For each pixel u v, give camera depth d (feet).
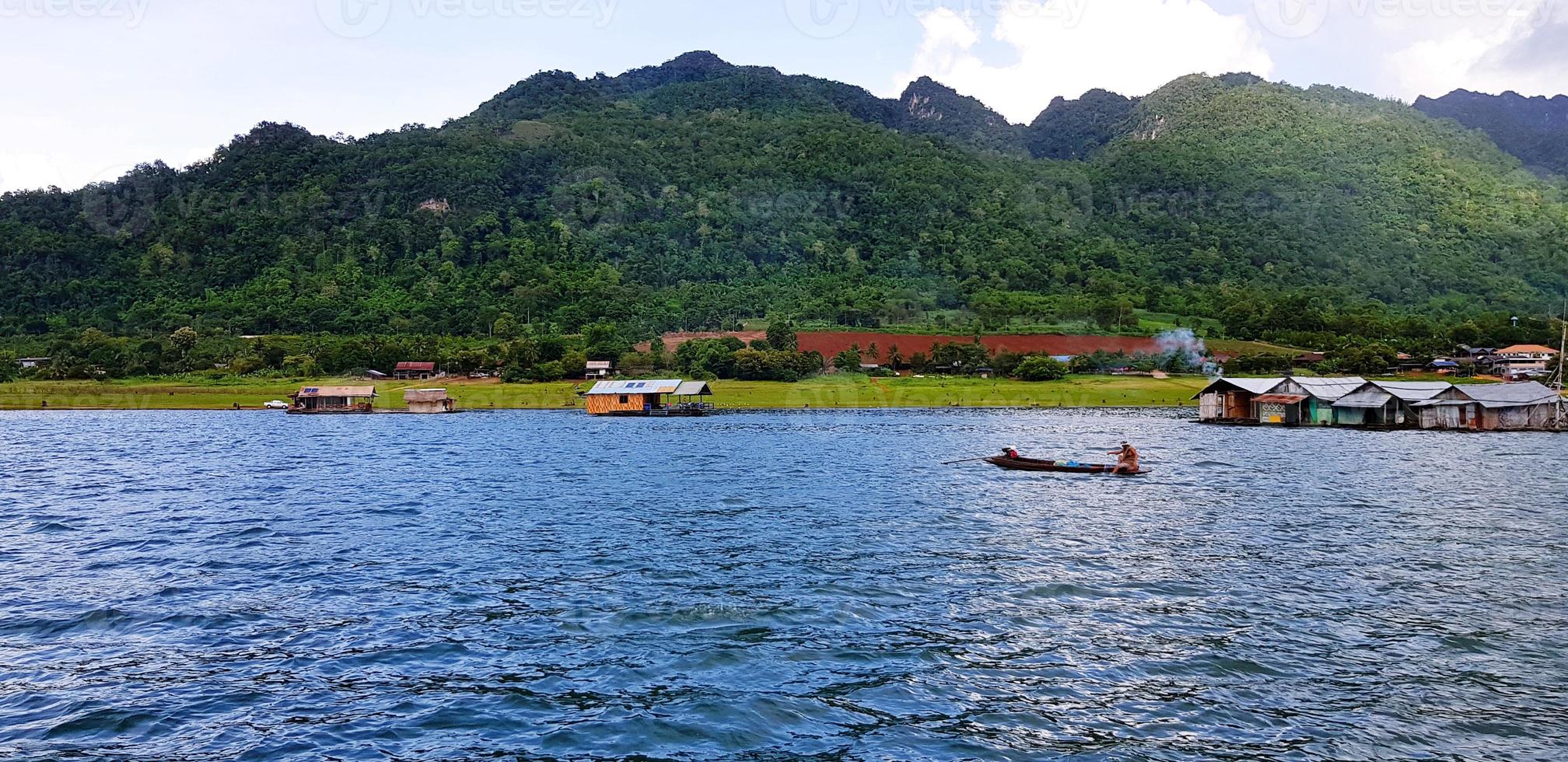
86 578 110.63
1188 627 90.74
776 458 264.52
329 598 101.24
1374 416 402.72
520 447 305.73
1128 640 86.74
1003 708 71.05
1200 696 73.46
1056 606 98.22
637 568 115.34
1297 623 92.12
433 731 66.90
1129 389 607.37
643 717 69.26
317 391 545.44
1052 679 77.05
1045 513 159.53
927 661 81.10
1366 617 93.91
